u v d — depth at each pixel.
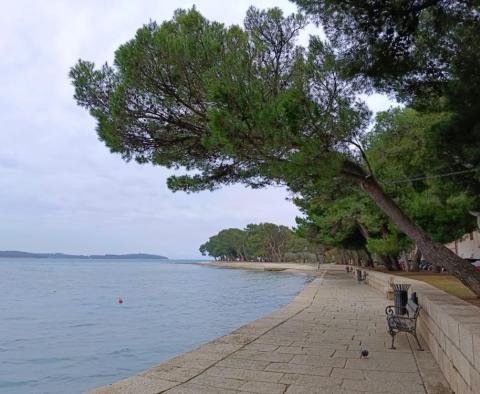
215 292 37.94
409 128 15.72
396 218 9.67
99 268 124.81
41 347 14.06
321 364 7.11
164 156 10.37
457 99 8.59
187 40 8.60
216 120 7.79
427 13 7.67
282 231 120.75
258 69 8.71
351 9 7.36
